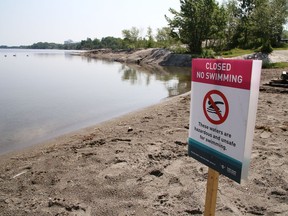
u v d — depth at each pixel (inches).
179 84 1064.8
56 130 441.4
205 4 2100.1
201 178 222.1
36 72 1636.3
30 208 187.6
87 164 257.3
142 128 384.5
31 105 663.1
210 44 2395.4
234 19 2373.3
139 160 260.1
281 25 1579.7
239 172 100.7
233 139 102.3
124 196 199.5
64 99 753.6
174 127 376.5
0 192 210.8
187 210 180.9
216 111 108.7
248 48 2154.3
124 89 947.3
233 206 184.5
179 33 2241.6
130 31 3710.6
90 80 1223.5
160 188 209.3
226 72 102.3
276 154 265.6
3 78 1291.8
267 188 205.3
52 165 259.1
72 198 198.1
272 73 986.1
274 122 377.7
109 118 518.3
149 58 2508.6
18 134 420.5
